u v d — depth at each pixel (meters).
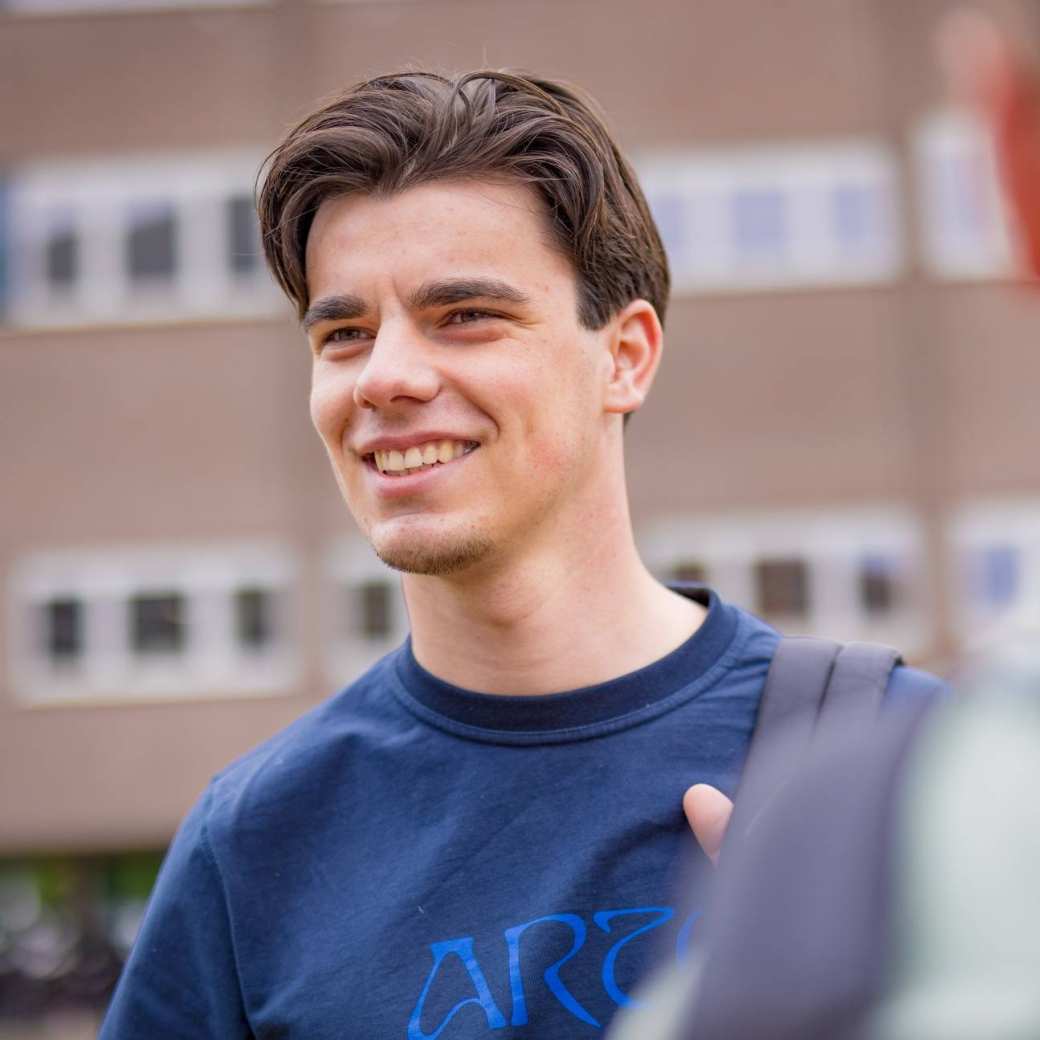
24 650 19.55
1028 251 0.72
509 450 2.25
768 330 19.66
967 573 19.27
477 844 2.30
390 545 2.26
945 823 0.81
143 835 19.45
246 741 19.44
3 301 20.06
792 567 19.42
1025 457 19.30
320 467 19.67
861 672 2.28
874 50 19.88
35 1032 19.50
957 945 0.77
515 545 2.30
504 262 2.26
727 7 20.00
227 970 2.41
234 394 19.75
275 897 2.39
